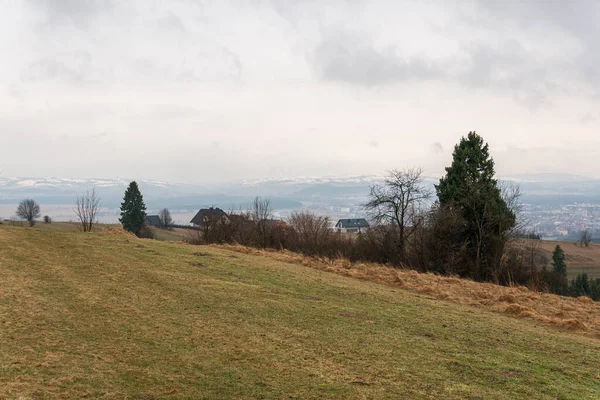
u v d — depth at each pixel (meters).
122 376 7.95
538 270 37.91
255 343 10.32
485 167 41.16
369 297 16.53
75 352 8.81
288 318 12.66
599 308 18.14
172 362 8.85
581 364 10.34
